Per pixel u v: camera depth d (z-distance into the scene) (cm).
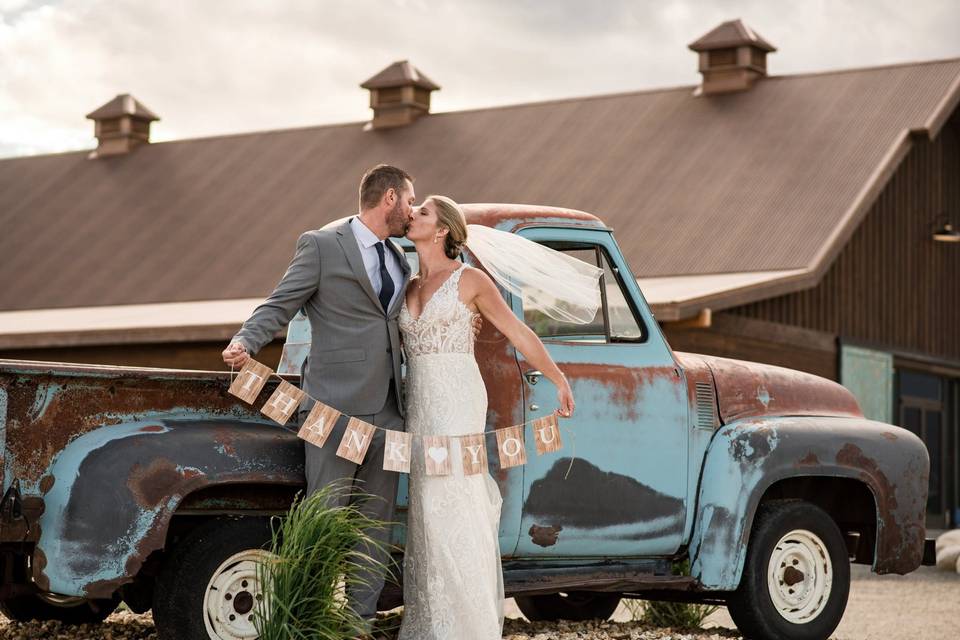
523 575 567
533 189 2028
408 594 518
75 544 444
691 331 1552
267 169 2380
